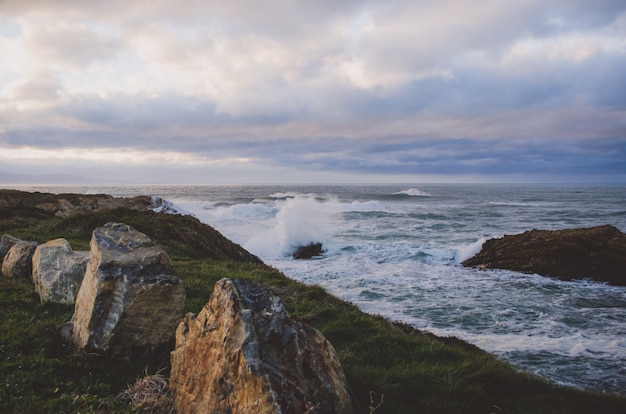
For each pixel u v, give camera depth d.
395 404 5.25
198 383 4.24
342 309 10.77
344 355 6.91
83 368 5.30
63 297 7.80
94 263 6.00
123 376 5.32
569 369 9.55
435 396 5.72
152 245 6.38
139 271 5.86
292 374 3.95
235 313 4.21
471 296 16.81
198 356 4.41
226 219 45.16
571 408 5.91
